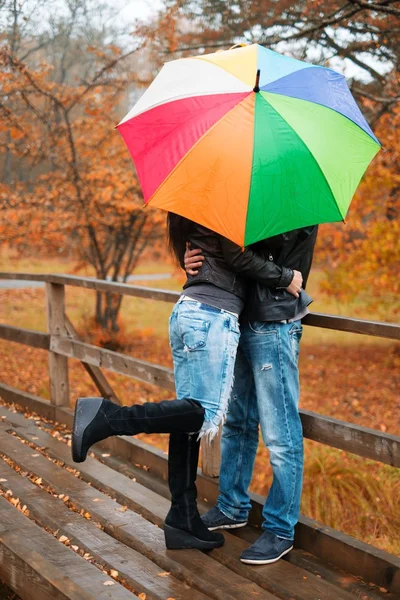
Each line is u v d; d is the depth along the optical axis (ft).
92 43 31.83
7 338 17.66
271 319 8.84
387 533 15.99
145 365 13.02
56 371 16.05
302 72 8.32
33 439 14.25
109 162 36.96
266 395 9.14
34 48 32.01
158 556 9.34
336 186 7.81
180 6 26.45
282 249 8.71
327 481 18.40
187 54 28.78
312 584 8.73
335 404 33.04
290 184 7.63
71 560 8.83
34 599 8.38
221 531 10.34
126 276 40.96
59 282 15.43
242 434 10.11
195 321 8.64
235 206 7.60
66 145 35.45
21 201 35.88
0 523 9.89
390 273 35.04
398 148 29.73
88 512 10.72
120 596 7.91
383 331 8.78
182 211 7.84
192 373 8.77
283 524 9.38
